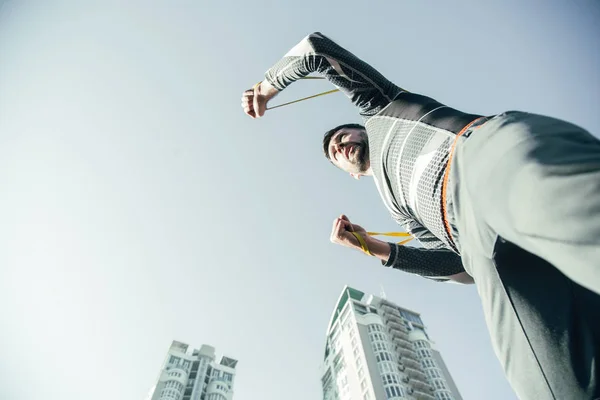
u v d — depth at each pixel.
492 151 0.95
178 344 81.06
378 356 53.31
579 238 0.59
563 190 0.65
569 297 1.00
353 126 2.64
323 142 2.77
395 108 1.78
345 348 60.28
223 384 73.75
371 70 1.88
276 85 2.12
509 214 0.82
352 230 2.38
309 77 2.10
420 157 1.47
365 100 1.91
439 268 2.20
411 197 1.60
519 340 1.00
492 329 1.11
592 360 0.88
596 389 0.83
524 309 0.98
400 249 2.23
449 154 1.30
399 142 1.65
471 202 1.03
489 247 1.02
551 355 0.92
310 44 1.83
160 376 67.44
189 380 72.12
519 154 0.83
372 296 75.69
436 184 1.35
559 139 0.80
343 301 75.25
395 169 1.68
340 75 1.84
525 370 0.98
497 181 0.87
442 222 1.39
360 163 2.49
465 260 1.25
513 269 1.01
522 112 1.07
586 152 0.71
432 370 56.88
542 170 0.73
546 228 0.67
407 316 74.06
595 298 0.97
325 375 69.06
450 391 55.34
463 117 1.38
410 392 49.50
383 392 46.91
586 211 0.59
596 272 0.55
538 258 1.03
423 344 62.66
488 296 1.10
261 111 2.29
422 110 1.62
